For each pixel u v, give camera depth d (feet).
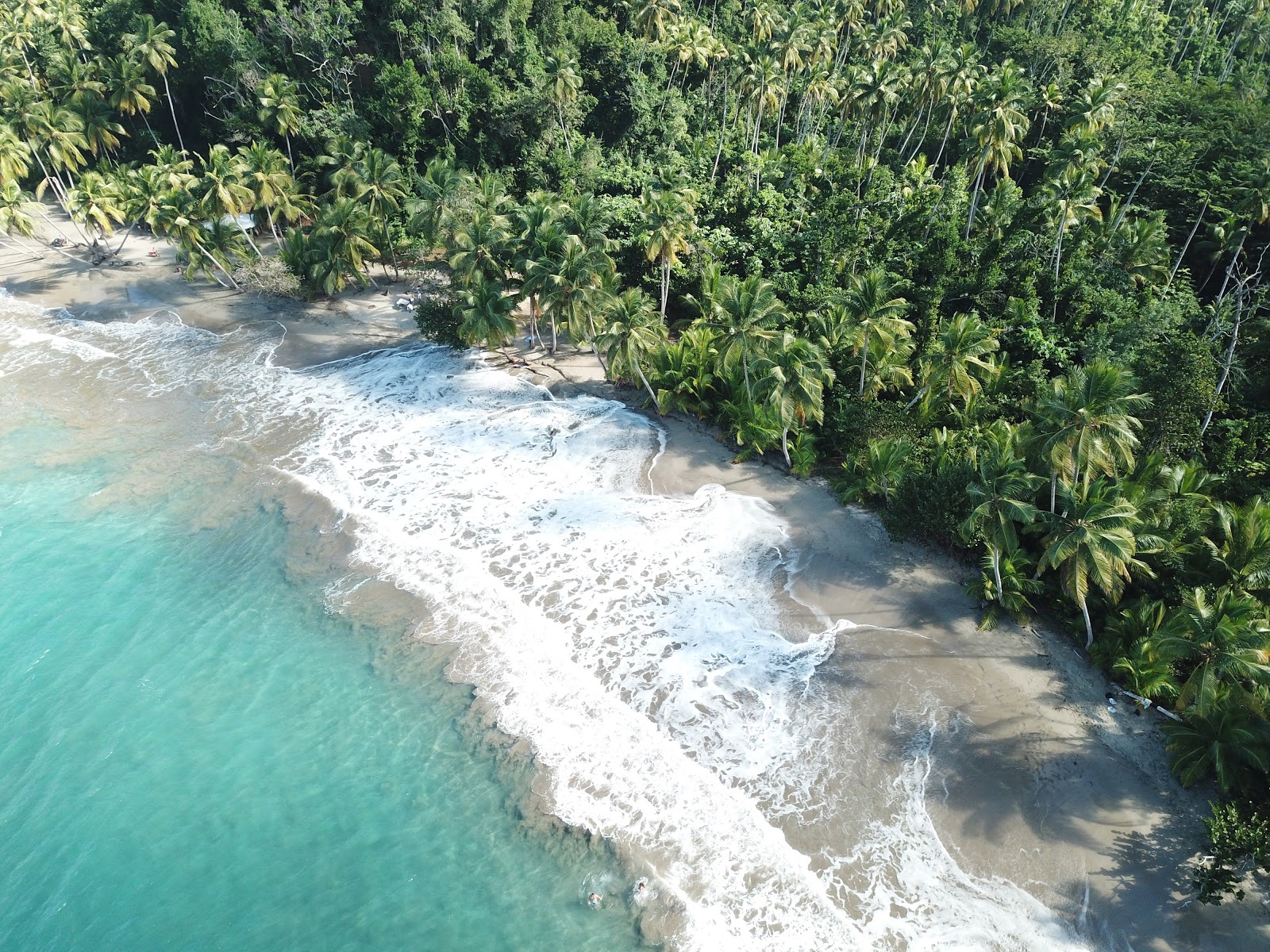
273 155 230.07
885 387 159.12
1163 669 106.83
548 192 249.75
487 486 156.04
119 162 279.69
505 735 109.50
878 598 127.85
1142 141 240.32
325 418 179.52
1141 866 91.25
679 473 157.17
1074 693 110.93
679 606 128.36
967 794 99.45
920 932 86.53
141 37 259.19
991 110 203.41
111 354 206.59
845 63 311.47
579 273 170.60
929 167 267.18
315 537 145.48
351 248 215.51
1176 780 99.66
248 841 98.17
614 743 107.65
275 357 204.44
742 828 96.84
